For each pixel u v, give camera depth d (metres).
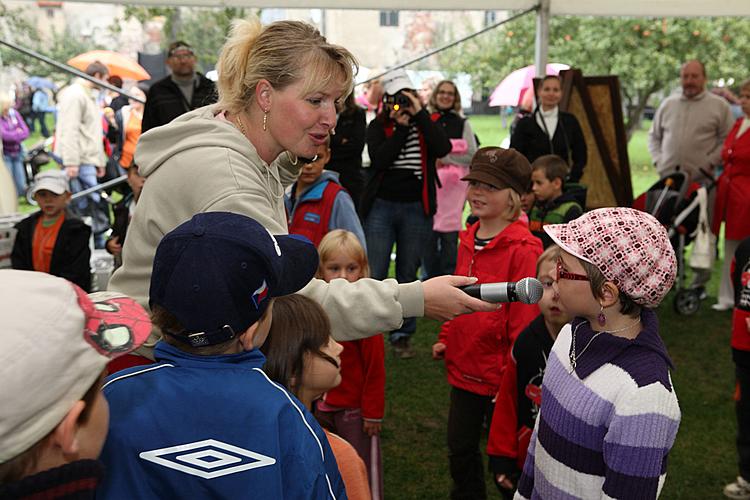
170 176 1.63
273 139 1.73
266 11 11.47
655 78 13.02
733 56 12.45
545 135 5.82
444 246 6.25
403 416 4.36
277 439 1.16
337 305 1.67
